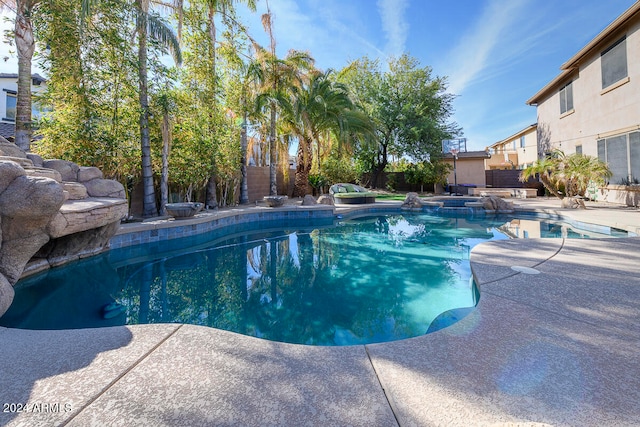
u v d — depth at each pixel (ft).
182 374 4.56
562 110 43.19
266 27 39.50
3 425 3.51
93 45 21.66
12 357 4.99
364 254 17.60
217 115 32.63
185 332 5.96
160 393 4.12
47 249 12.93
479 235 22.76
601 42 33.96
